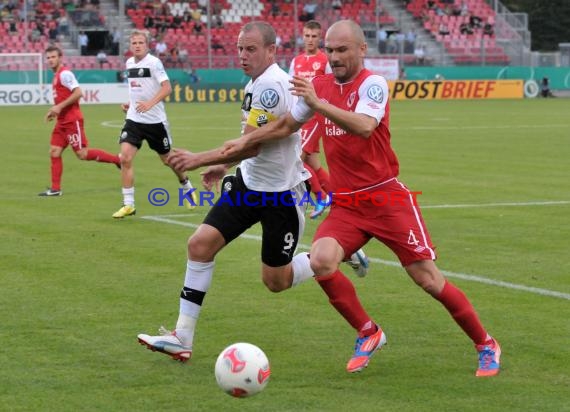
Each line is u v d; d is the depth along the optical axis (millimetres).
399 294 21328
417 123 81688
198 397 14461
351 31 15523
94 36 118375
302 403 14219
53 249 26391
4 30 115500
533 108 105250
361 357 15875
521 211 33719
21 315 19234
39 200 36562
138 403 14156
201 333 18172
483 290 21641
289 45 126438
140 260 24953
